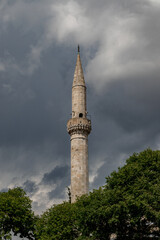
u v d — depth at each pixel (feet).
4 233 197.16
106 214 161.89
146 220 169.99
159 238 165.99
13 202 203.10
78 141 242.58
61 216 194.29
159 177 172.24
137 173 175.94
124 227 174.29
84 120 247.09
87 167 238.68
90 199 182.70
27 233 207.82
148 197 158.71
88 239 167.94
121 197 166.71
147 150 192.95
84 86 265.75
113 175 182.80
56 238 189.26
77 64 273.75
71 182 232.94
